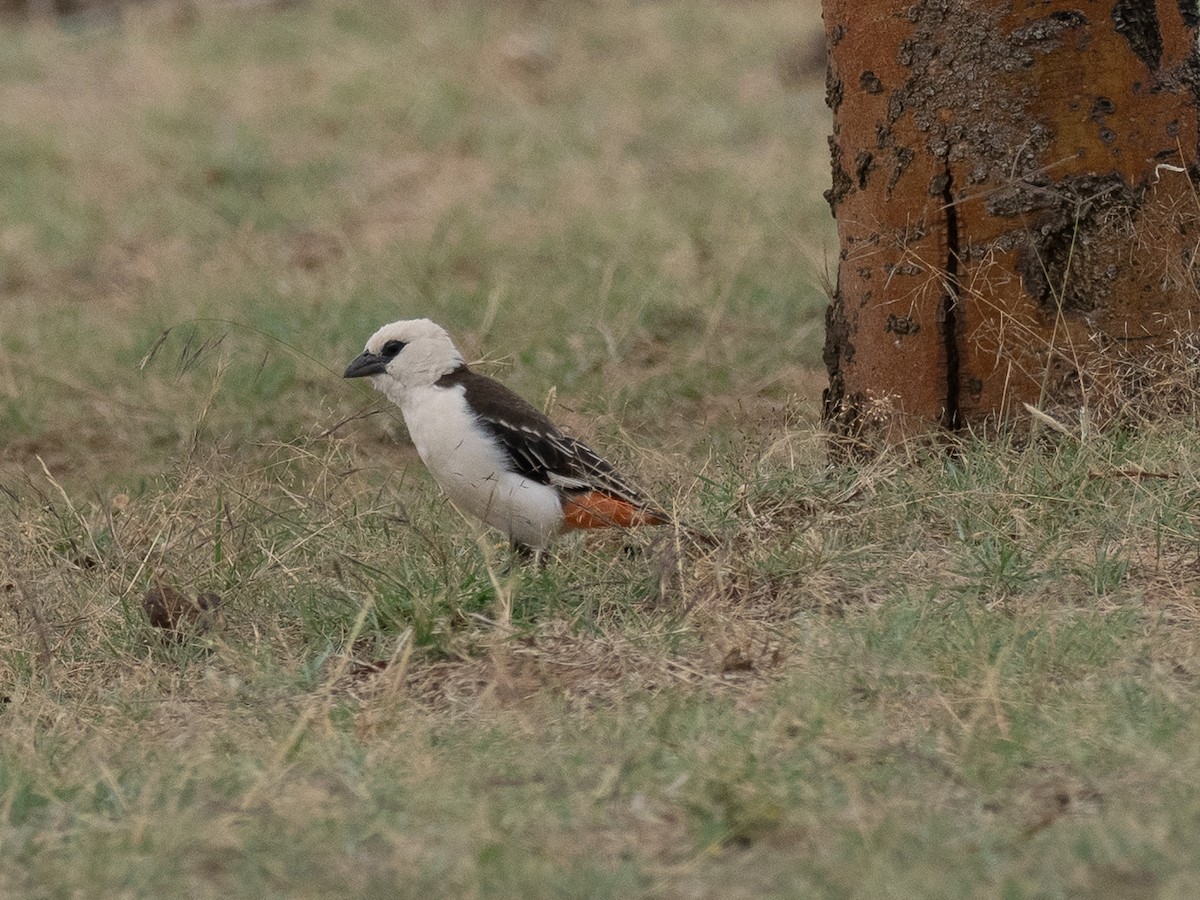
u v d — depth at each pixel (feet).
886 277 36.19
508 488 34.12
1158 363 35.55
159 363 51.67
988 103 34.81
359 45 97.35
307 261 63.77
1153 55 34.91
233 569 34.12
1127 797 22.79
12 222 70.23
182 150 79.82
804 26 97.40
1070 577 31.01
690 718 26.35
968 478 34.17
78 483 44.42
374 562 33.78
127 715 29.07
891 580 31.35
